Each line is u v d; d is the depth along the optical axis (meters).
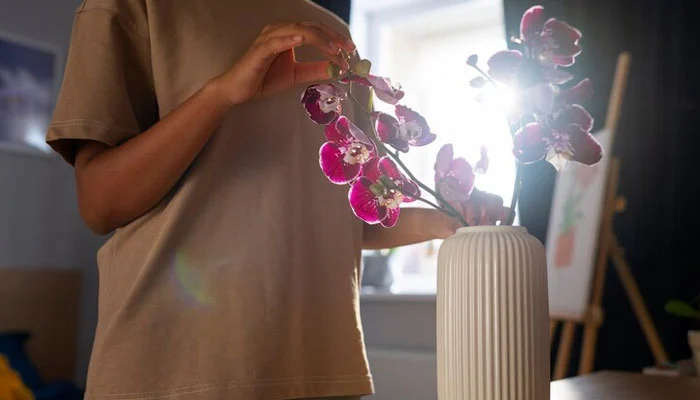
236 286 0.96
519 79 0.79
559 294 2.42
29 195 3.67
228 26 1.06
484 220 0.81
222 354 0.94
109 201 0.94
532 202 2.66
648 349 2.45
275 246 0.99
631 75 2.53
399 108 0.80
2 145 3.56
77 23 1.02
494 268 0.72
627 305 2.49
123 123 0.98
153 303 0.93
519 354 0.71
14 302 3.53
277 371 0.97
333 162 0.78
